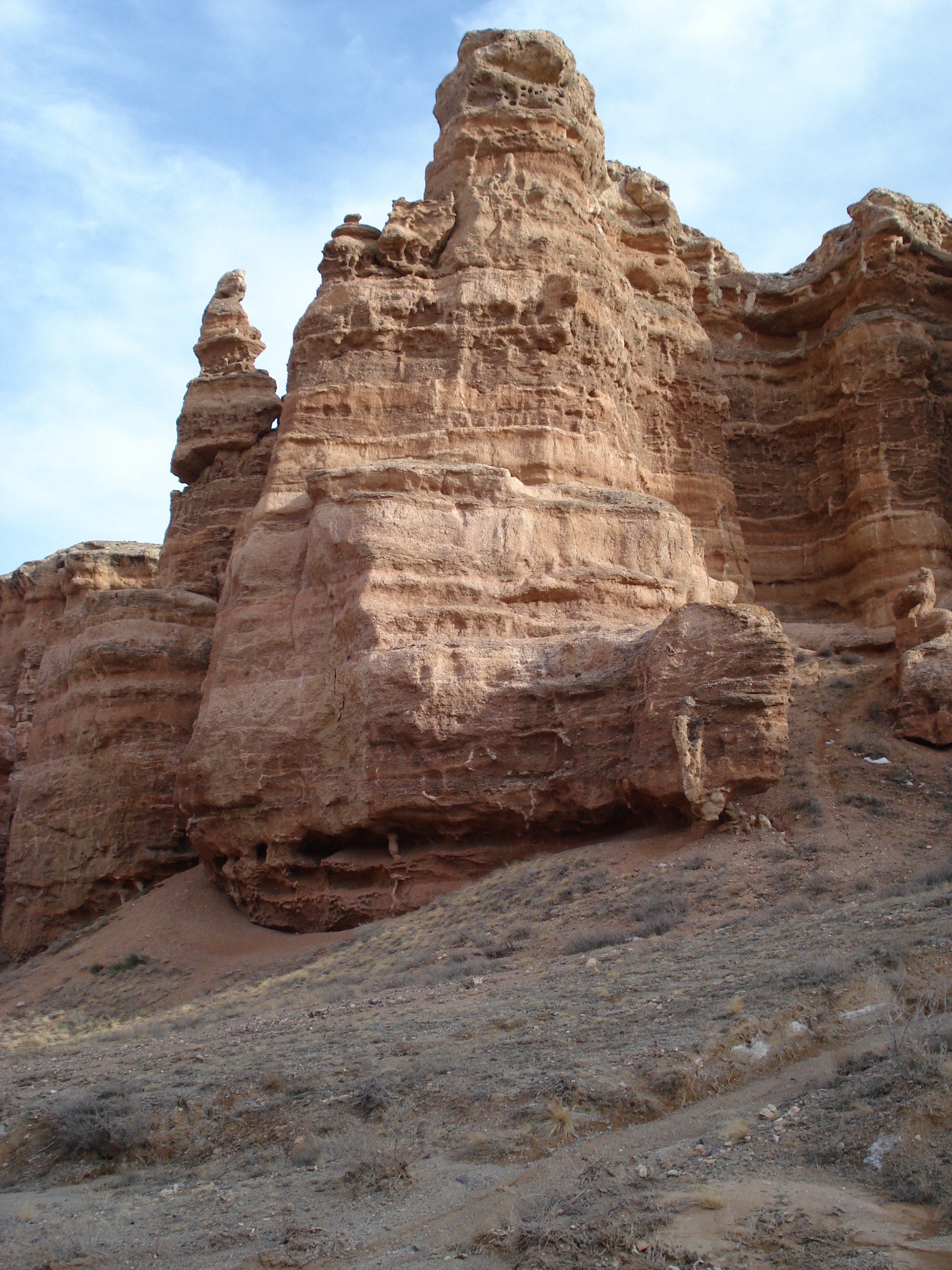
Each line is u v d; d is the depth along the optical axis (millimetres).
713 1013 11102
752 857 18516
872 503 33250
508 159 33656
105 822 33281
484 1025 12625
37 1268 8914
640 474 32719
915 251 36281
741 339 38656
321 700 25922
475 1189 8766
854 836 18719
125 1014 22656
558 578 26000
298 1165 10297
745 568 34312
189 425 41625
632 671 22359
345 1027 14086
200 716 28984
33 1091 14227
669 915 16734
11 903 35219
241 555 29328
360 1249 8180
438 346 31031
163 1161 11328
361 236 33531
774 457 36500
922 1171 7457
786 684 20344
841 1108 8586
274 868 25750
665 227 37531
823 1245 6754
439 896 22844
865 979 10914
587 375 31047
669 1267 6832
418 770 23516
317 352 31328
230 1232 8977
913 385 34062
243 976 22562
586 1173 8461
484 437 29672
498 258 32000
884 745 22328
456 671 23828
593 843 22109
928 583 26766
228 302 44500
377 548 25750
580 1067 10406
